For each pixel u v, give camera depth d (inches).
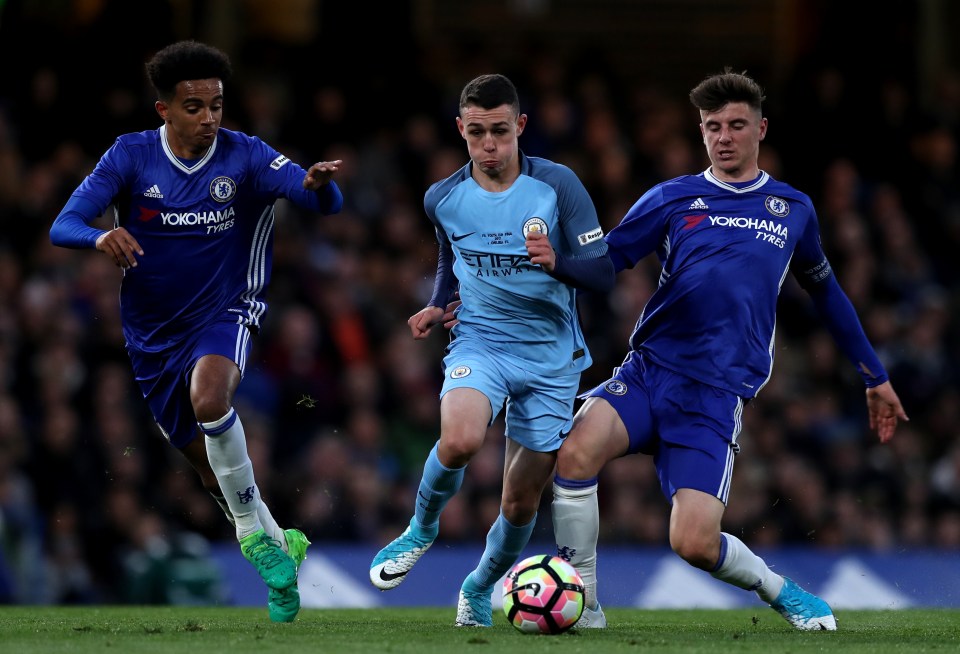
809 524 1555.1
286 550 814.5
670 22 2380.7
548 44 2250.2
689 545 758.5
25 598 1321.4
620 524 1488.7
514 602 719.1
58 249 1542.8
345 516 1425.9
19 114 1656.0
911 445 1680.6
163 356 815.1
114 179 788.0
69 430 1392.7
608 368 1621.6
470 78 1902.1
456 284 829.8
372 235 1722.4
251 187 807.1
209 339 794.2
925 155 2007.9
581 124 1866.4
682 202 808.3
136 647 640.4
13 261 1478.8
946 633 783.1
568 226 796.0
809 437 1635.1
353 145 1779.0
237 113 1711.4
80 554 1360.7
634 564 1222.3
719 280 788.6
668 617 916.0
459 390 774.5
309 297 1588.3
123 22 1692.9
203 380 769.6
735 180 809.5
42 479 1366.9
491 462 1492.4
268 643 659.4
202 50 775.7
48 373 1418.6
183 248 799.7
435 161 1788.9
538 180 796.6
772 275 796.0
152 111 1691.7
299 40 2140.7
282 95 1876.2
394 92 1828.2
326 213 799.7
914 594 1231.5
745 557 775.1
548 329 801.6
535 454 798.5
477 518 1467.8
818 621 789.2
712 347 788.6
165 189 794.2
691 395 787.4
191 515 1414.9
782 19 2370.8
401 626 790.5
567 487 783.7
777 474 1573.6
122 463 1406.3
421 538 812.6
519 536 805.9
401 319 1662.2
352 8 1875.0
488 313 802.2
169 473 1432.1
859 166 1946.4
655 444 805.2
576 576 723.4
